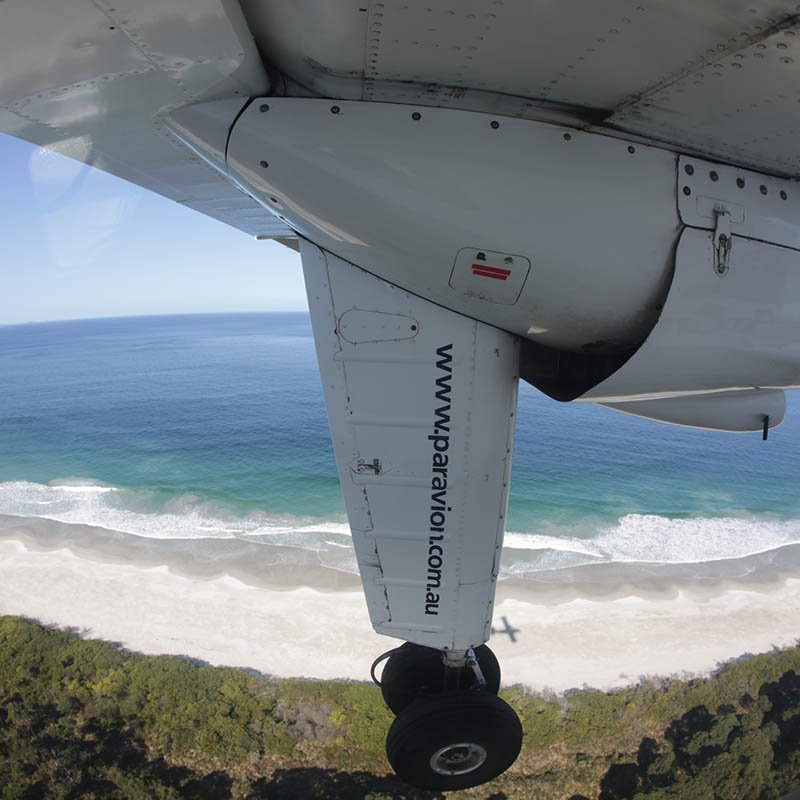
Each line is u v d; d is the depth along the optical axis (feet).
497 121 6.40
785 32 4.69
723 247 7.07
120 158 7.87
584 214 6.59
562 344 7.95
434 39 5.42
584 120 6.48
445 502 8.32
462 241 6.66
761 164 7.20
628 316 7.24
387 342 7.72
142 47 5.29
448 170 6.37
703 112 6.13
